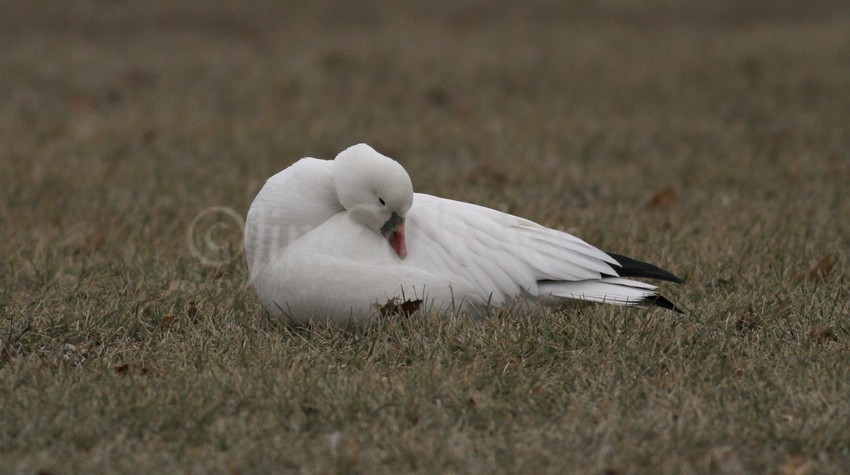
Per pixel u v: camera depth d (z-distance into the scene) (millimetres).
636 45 30688
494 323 8281
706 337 8266
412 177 16188
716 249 11141
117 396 7121
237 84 25359
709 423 6699
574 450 6379
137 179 16109
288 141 19281
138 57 28844
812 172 15867
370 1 38594
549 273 8461
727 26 34625
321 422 6816
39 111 22297
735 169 16344
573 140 19047
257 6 37344
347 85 25250
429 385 7230
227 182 15734
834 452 6363
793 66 26328
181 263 11000
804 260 10789
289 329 8742
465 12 37156
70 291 9875
